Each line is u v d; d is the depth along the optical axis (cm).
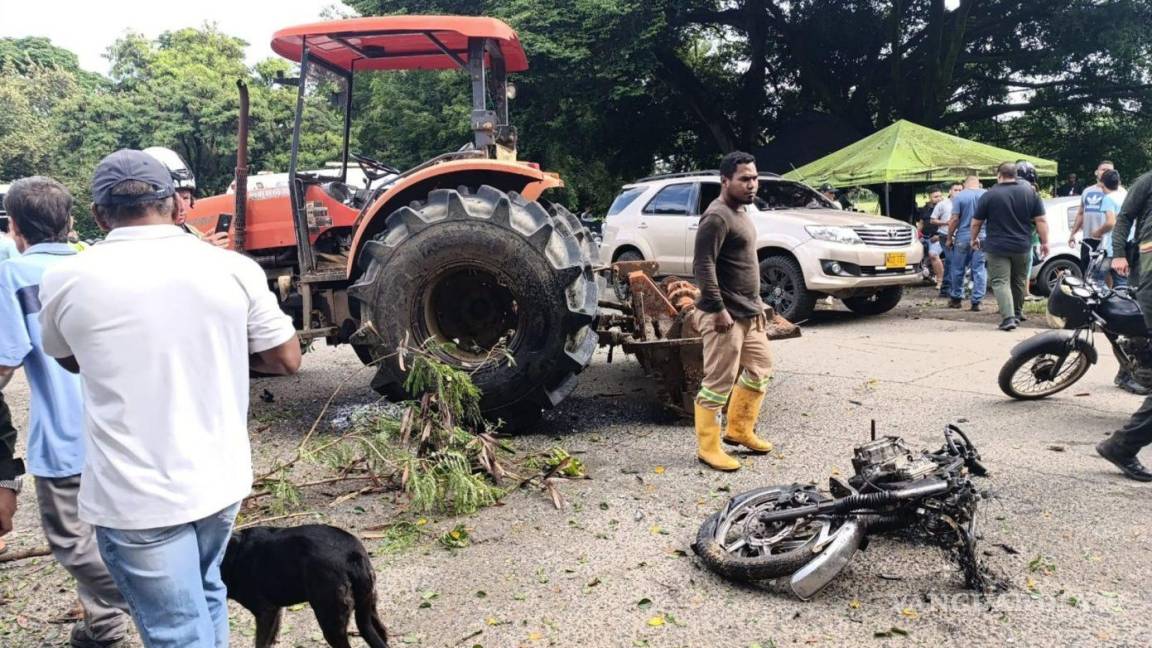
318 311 604
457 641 299
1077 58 1855
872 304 1055
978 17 1903
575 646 293
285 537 253
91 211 217
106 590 292
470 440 442
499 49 638
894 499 315
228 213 626
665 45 1859
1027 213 866
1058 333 564
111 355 200
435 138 1806
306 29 568
